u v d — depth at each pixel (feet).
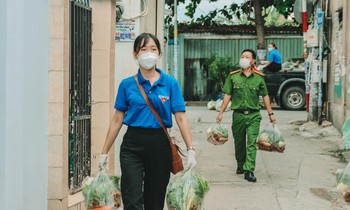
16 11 15.20
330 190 24.85
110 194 16.47
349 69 38.22
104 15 23.65
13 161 15.07
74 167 20.38
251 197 23.73
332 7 46.50
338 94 42.39
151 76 16.03
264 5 77.97
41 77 17.38
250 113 26.99
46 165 18.03
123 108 16.11
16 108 15.30
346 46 39.73
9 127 14.76
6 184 14.62
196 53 80.79
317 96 46.75
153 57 15.64
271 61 66.54
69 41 19.56
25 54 15.97
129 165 15.71
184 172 16.26
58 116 18.06
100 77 23.72
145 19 32.07
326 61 46.98
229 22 86.07
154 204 16.25
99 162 16.60
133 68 28.91
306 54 48.37
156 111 15.78
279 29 79.25
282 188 25.36
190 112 62.59
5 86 14.55
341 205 22.41
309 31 45.91
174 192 16.05
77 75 20.47
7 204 14.67
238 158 28.37
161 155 15.80
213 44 80.89
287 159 32.65
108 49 23.66
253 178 26.68
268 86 65.87
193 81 80.84
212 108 66.13
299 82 65.46
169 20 80.02
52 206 18.20
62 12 17.89
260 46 76.38
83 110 21.16
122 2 28.73
